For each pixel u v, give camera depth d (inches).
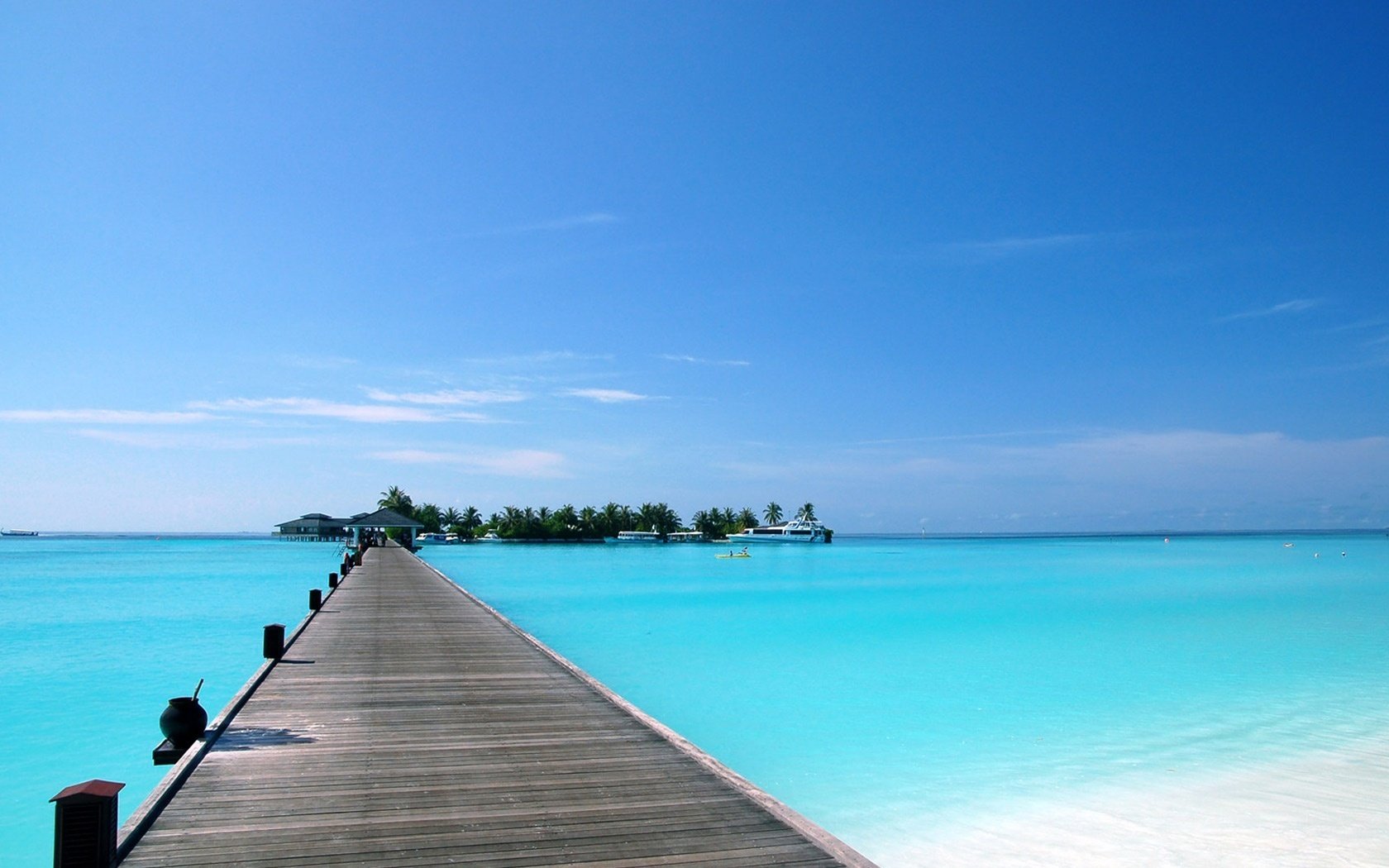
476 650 577.0
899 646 904.3
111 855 197.0
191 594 1494.8
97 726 537.0
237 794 258.7
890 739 518.0
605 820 239.3
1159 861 331.9
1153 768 455.2
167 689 647.1
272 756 304.0
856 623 1117.1
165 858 205.5
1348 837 355.3
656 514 6117.1
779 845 221.6
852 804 401.7
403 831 227.9
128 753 480.1
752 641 938.7
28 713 573.0
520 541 5452.8
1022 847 346.9
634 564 2935.5
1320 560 3395.7
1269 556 3912.4
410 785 269.9
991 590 1750.7
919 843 351.6
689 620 1156.5
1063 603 1428.4
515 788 268.8
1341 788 419.5
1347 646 890.1
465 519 5674.2
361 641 616.4
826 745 506.3
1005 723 557.6
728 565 2950.3
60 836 188.7
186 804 248.4
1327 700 623.5
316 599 789.9
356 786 268.2
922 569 2733.8
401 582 1213.7
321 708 388.8
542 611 1283.2
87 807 191.2
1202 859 332.8
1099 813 385.7
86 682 674.8
